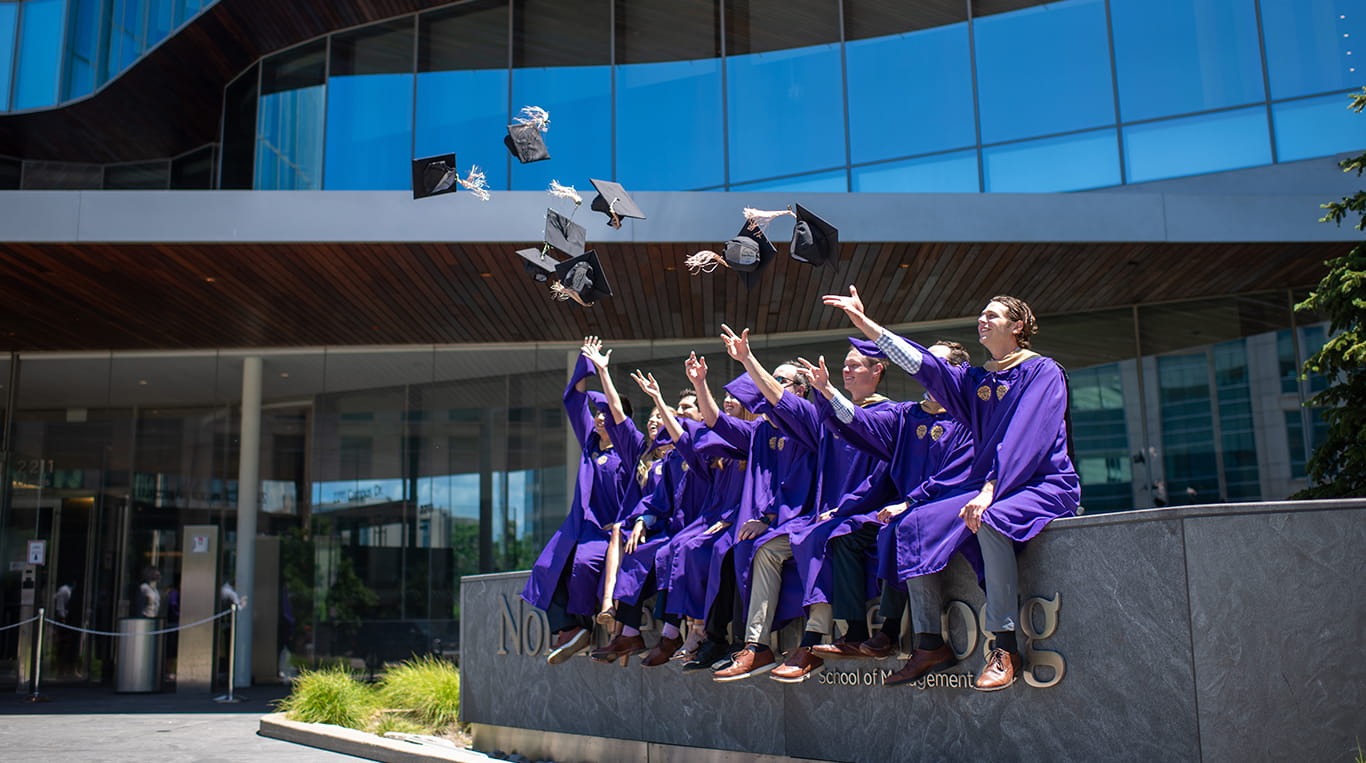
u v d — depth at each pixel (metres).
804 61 13.91
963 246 11.27
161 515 15.96
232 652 13.23
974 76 13.41
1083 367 13.88
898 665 4.70
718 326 14.87
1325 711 3.74
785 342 15.14
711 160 13.89
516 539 15.51
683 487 6.24
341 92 14.86
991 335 4.58
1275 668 3.74
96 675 15.62
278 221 11.08
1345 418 9.24
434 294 13.11
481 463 15.73
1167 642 3.79
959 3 13.62
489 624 7.51
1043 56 13.29
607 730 6.33
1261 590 3.78
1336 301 9.38
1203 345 13.29
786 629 5.24
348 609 15.55
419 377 16.05
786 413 5.23
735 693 5.51
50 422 16.27
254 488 15.95
